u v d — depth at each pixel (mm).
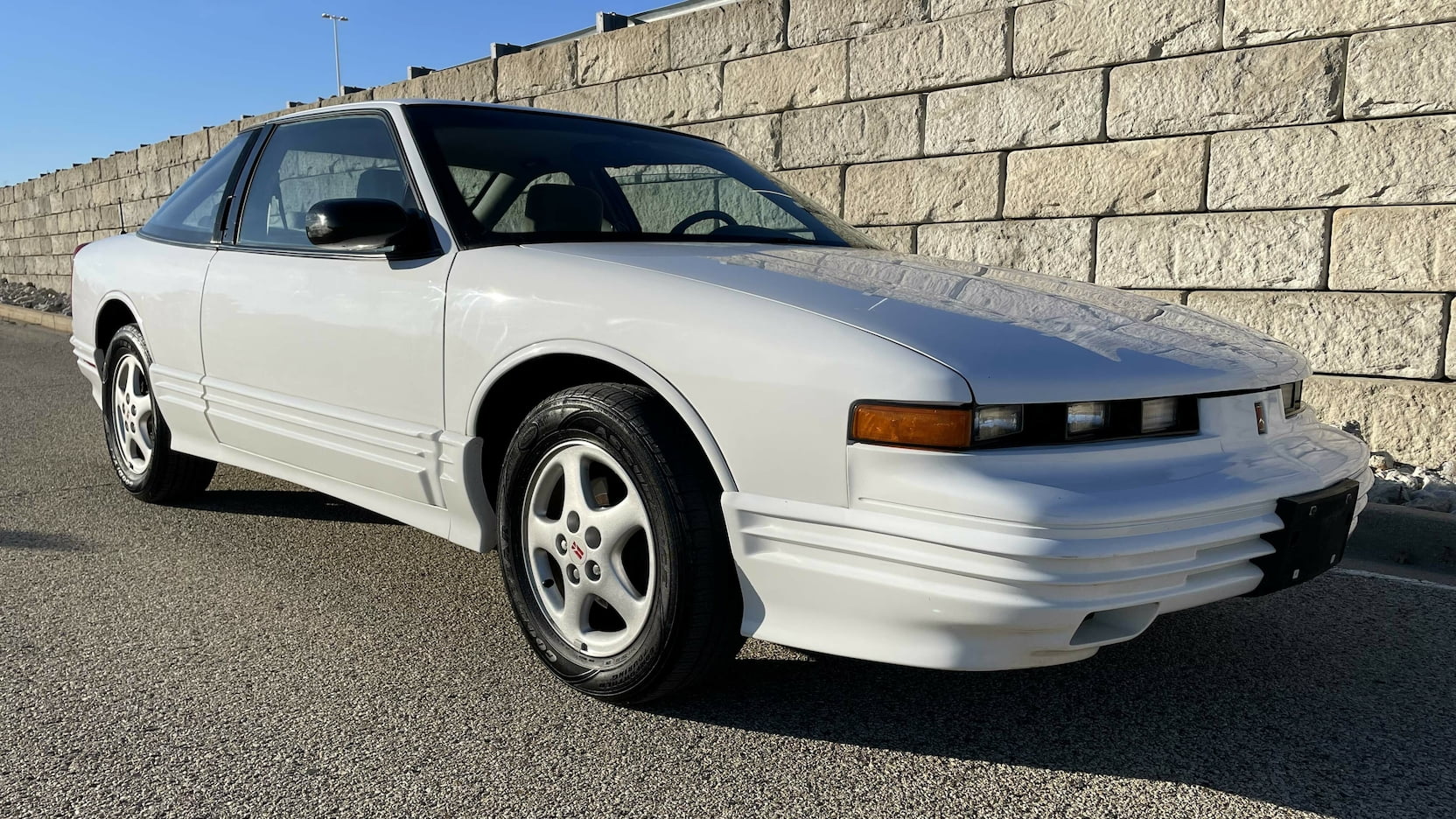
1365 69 4867
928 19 6480
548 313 2461
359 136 3230
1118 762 2236
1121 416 2070
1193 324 2562
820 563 2078
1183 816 2029
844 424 2012
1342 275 5020
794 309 2170
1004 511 1868
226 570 3426
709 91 7699
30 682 2537
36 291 18656
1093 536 1894
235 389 3432
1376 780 2176
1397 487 4254
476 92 9820
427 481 2779
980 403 1931
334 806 2004
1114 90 5656
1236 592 2141
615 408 2295
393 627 2939
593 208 3000
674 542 2217
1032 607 1887
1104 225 5773
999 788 2127
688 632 2238
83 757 2178
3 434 5879
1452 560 3754
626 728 2348
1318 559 2227
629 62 8266
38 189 19312
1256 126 5215
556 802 2033
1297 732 2393
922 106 6477
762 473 2131
